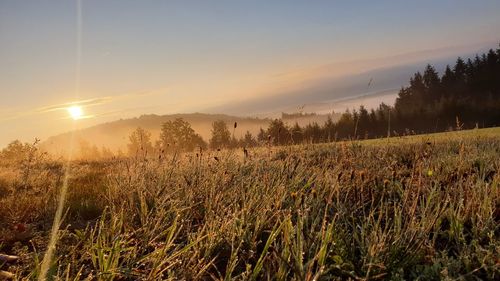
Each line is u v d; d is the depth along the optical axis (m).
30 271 3.68
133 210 5.43
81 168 11.88
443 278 3.42
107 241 4.00
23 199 6.21
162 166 7.49
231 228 4.48
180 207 5.36
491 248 3.87
